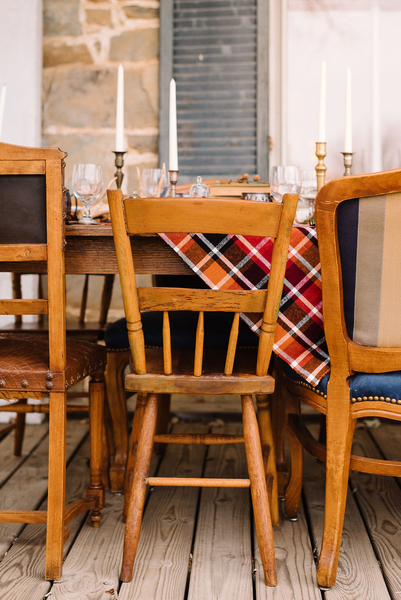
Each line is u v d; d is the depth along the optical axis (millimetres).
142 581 1316
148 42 2598
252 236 1322
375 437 2379
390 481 1956
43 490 1820
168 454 2191
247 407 1329
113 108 2629
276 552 1453
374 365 1236
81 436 2389
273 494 1579
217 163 2566
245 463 2092
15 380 1295
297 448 1592
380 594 1277
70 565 1387
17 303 1292
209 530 1576
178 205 1197
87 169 1570
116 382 1785
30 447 2240
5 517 1328
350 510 1721
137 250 1393
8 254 1272
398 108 2564
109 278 2170
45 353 1407
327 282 1226
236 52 2537
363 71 2568
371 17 2555
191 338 1694
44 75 2633
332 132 2598
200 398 2668
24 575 1343
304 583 1317
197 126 2566
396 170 1137
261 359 1305
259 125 2539
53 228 1262
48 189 1251
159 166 2580
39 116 2553
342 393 1258
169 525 1607
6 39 2457
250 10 2521
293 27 2572
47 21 2621
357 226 1198
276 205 1198
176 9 2543
